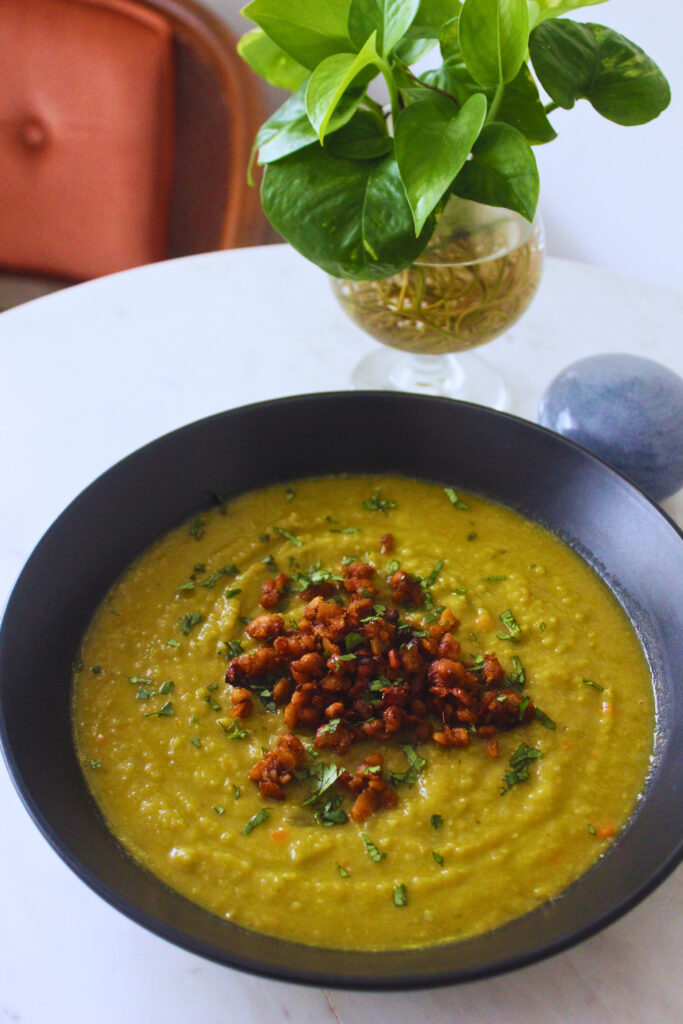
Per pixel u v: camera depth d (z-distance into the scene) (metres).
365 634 0.52
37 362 0.67
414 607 0.55
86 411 0.65
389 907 0.46
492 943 0.44
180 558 0.56
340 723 0.50
